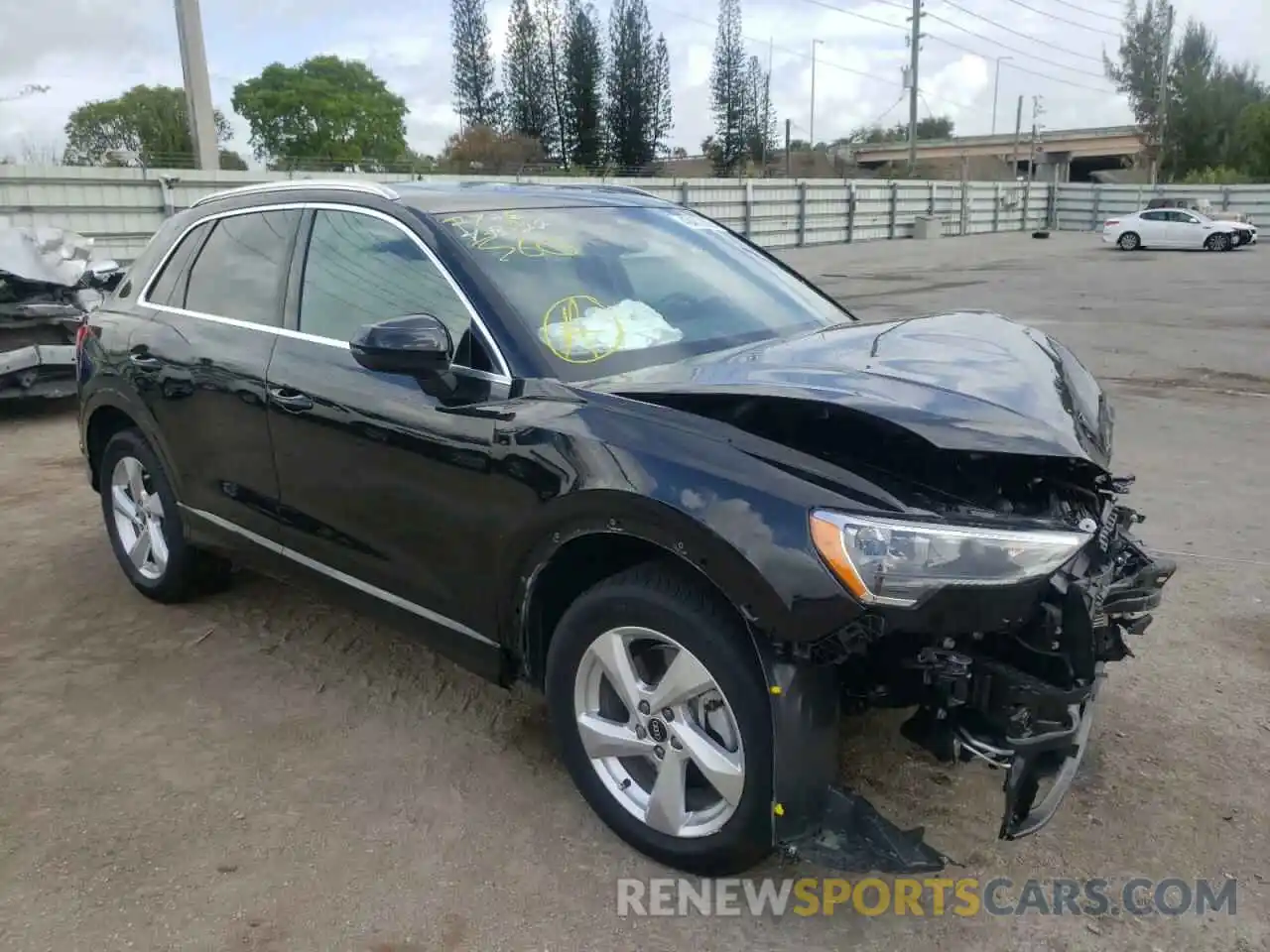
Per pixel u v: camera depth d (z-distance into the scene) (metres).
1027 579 2.38
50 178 17.09
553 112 75.75
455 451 3.07
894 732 3.46
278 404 3.67
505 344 3.11
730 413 2.68
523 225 3.63
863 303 18.05
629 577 2.77
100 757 3.48
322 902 2.77
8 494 6.59
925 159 94.50
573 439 2.78
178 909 2.74
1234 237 33.69
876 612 2.35
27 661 4.19
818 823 2.54
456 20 74.00
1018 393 2.76
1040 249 36.12
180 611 4.68
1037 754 2.45
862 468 2.54
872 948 2.60
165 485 4.46
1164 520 5.77
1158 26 69.88
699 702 2.70
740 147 83.50
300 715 3.76
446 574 3.22
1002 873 2.87
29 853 2.97
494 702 3.84
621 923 2.69
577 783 3.05
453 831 3.07
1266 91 68.88
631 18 75.19
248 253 4.09
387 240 3.54
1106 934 2.64
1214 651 4.13
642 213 4.12
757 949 2.60
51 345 8.59
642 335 3.32
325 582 3.75
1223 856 2.93
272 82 64.62
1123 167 86.25
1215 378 10.17
